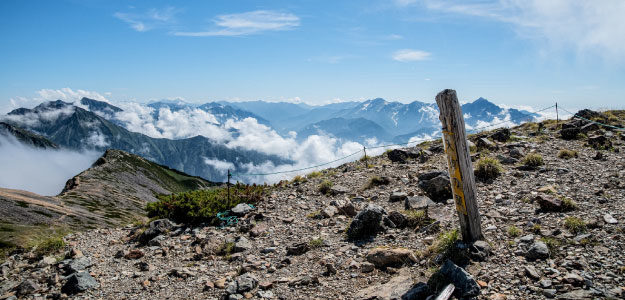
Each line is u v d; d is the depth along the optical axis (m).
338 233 10.78
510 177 13.16
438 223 9.42
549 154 16.48
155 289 8.88
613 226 7.60
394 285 6.87
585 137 19.89
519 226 8.60
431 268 7.16
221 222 13.90
